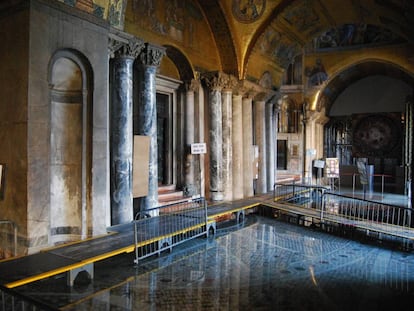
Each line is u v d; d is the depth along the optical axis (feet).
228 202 49.67
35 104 24.86
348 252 34.06
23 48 24.54
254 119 60.18
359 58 80.74
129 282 24.64
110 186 33.50
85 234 28.84
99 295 22.36
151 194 37.19
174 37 43.11
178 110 47.96
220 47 51.08
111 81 33.68
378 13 48.44
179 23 43.88
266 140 62.18
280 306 21.57
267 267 28.73
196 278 25.81
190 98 47.73
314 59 85.46
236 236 38.91
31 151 24.72
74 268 22.91
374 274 27.76
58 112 28.53
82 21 27.81
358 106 102.83
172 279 25.50
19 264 22.49
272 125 64.08
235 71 51.60
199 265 28.76
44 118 25.50
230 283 25.00
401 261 31.48
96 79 28.94
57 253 24.82
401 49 75.77
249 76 53.52
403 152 92.48
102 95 29.50
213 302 21.88
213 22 48.70
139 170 35.24
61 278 24.77
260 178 60.39
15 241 24.54
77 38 27.43
